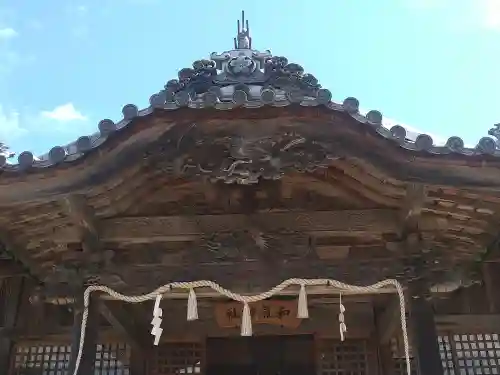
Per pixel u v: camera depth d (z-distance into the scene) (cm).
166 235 799
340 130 728
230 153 736
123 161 743
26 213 767
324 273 764
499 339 1013
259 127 733
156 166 764
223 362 1082
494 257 974
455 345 1015
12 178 720
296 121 726
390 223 801
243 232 795
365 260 778
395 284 763
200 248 792
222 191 815
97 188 747
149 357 1073
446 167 724
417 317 754
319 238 812
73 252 788
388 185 765
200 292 808
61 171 725
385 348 1046
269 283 762
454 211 778
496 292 1007
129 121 716
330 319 1080
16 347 1049
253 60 1095
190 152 742
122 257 815
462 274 782
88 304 774
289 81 999
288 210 809
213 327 1084
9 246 827
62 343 1041
